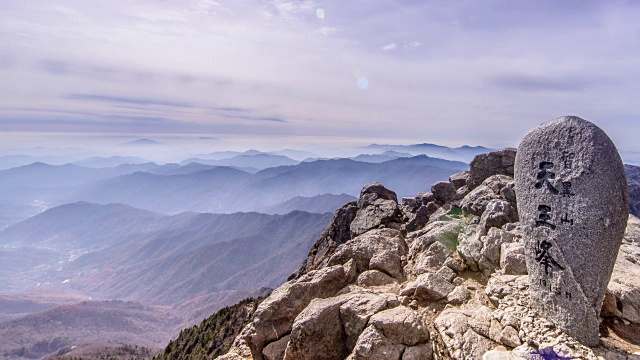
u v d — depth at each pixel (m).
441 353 9.19
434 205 21.98
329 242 26.53
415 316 10.05
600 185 8.49
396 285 13.37
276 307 12.41
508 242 13.06
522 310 9.56
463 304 11.04
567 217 8.88
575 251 8.64
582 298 8.40
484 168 22.58
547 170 9.45
